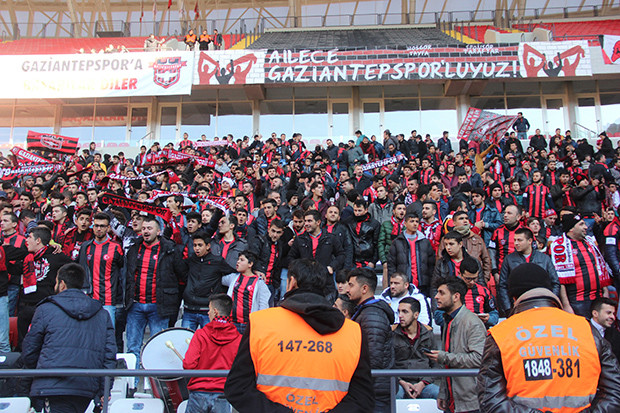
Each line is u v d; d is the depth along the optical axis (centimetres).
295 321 233
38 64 1973
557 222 998
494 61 1912
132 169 1246
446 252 601
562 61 1909
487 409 236
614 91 2170
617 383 229
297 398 221
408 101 2222
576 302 621
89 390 370
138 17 3572
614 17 2755
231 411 376
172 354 470
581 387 228
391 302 536
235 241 693
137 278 600
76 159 1483
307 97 2242
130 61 1969
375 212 856
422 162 1303
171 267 606
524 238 577
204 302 594
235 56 1955
